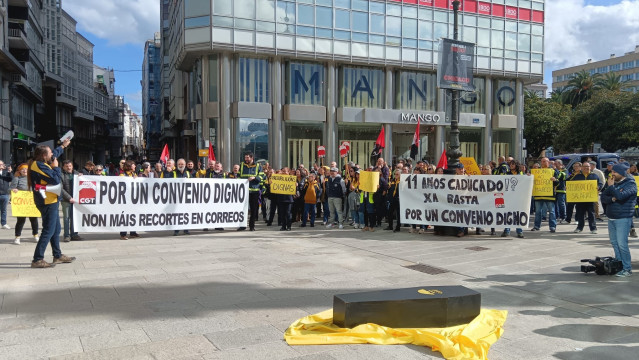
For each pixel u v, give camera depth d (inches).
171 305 212.4
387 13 1108.5
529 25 1278.3
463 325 184.5
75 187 387.2
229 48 966.4
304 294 233.3
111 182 400.5
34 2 1672.0
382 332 172.1
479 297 190.2
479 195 426.9
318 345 165.9
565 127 1823.3
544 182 466.6
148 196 415.5
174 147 2069.4
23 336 171.5
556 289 248.1
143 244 382.6
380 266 302.0
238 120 989.8
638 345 171.3
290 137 1048.8
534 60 1289.4
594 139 1688.0
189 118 1208.8
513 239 415.8
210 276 268.5
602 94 1716.3
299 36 1024.2
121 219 405.1
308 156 1066.7
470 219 429.4
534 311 211.8
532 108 1958.7
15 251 342.3
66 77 2330.2
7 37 1306.6
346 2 1066.1
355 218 510.6
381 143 627.8
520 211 417.7
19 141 1558.8
